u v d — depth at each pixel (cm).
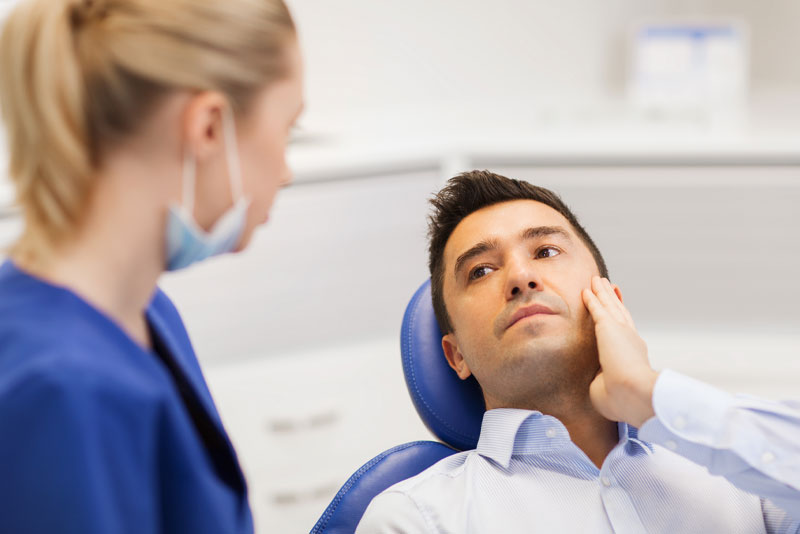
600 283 108
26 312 68
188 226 72
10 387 63
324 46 262
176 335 94
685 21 256
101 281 71
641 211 222
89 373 65
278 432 221
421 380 121
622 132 231
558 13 274
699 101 255
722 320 228
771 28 280
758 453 87
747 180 217
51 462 62
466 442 121
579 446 109
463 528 100
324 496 223
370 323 225
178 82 69
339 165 212
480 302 109
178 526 78
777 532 103
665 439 90
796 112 251
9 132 70
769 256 222
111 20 69
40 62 67
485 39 273
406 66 270
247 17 72
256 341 218
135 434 68
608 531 100
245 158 75
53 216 69
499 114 259
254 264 212
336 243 217
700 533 101
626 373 94
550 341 103
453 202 118
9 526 63
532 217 113
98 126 69
